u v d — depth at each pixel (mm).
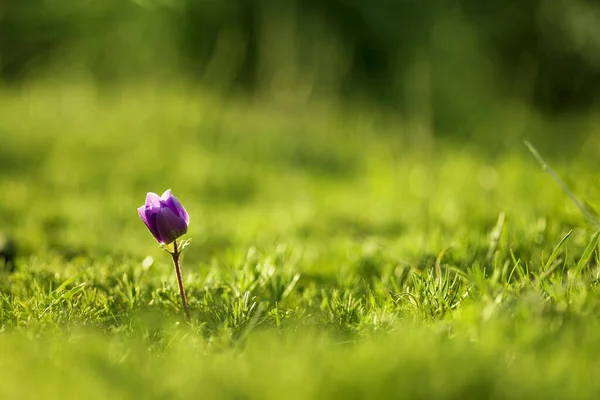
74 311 4043
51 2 20375
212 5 19281
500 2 22250
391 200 9102
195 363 3000
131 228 8227
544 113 21016
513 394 2504
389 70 20812
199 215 8883
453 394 2514
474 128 18406
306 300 4605
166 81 17875
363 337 3494
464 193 8586
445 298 3875
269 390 2590
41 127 13664
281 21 18719
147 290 4543
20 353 3201
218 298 4430
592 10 22594
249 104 17484
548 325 3137
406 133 16094
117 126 13859
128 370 2947
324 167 13203
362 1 20266
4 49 20828
